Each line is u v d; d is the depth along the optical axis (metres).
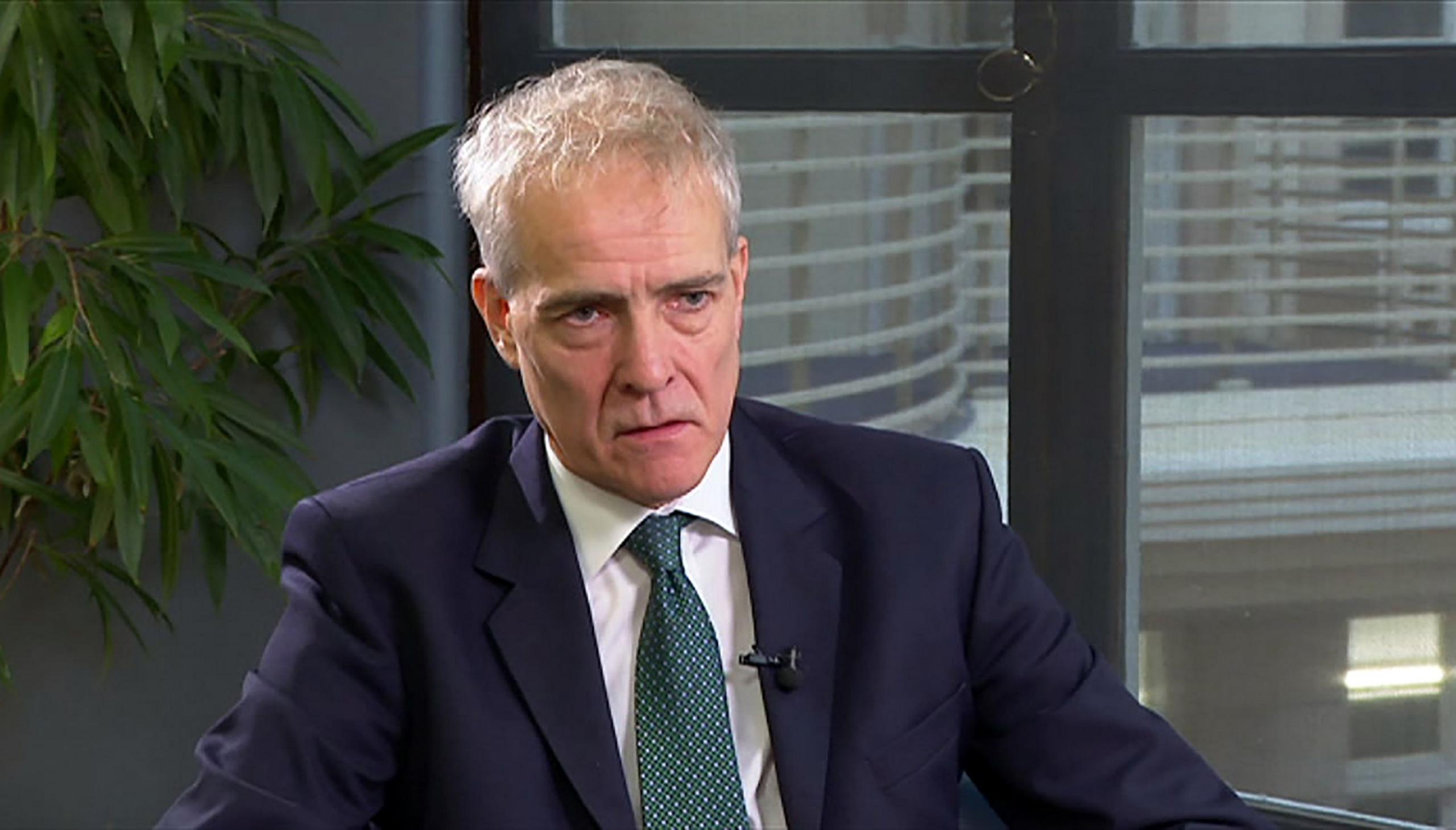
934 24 5.48
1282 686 5.21
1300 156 5.00
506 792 3.12
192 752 6.13
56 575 6.00
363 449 6.08
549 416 3.03
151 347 5.28
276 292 5.87
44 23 5.05
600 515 3.24
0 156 5.16
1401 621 5.01
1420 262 4.85
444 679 3.18
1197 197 5.17
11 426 4.94
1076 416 5.39
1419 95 4.76
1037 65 5.32
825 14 5.66
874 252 5.70
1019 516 5.52
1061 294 5.37
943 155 5.54
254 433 5.48
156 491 5.97
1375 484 5.01
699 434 2.97
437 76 5.99
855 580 3.30
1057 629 3.43
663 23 5.89
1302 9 4.96
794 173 5.79
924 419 5.69
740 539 3.29
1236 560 5.25
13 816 6.13
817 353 5.85
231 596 6.07
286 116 5.41
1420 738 5.01
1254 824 3.23
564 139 2.91
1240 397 5.19
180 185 5.41
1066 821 3.29
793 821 3.13
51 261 5.08
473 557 3.28
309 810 3.14
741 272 3.07
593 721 3.13
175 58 4.95
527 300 2.95
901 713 3.22
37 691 6.07
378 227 5.73
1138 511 5.37
